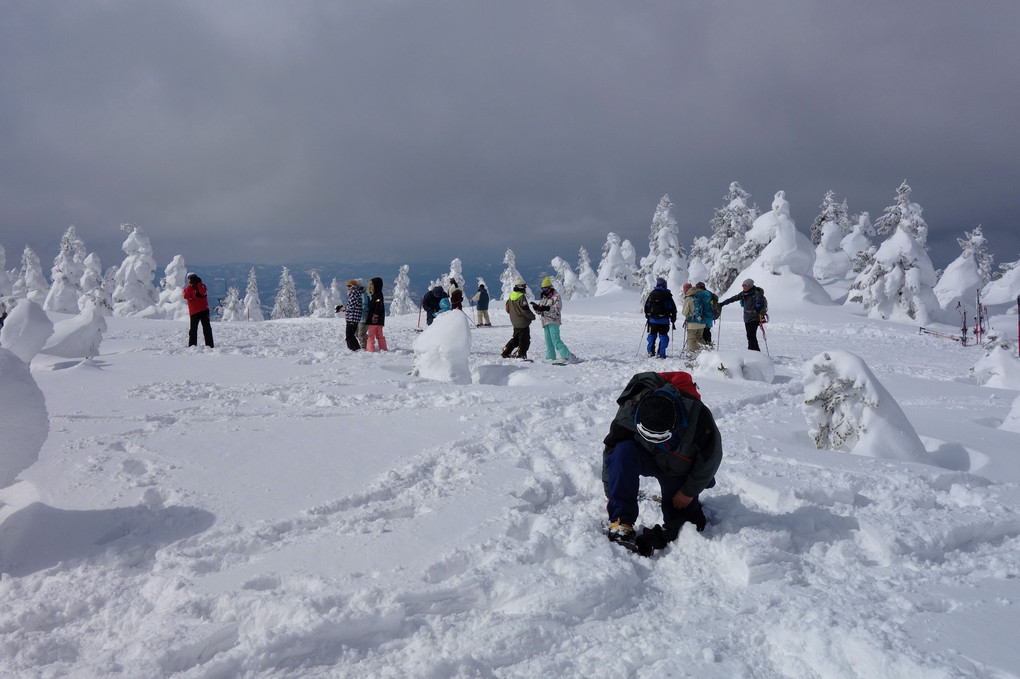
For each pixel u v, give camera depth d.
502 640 2.68
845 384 5.73
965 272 40.19
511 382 10.31
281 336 18.30
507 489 4.46
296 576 3.14
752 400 8.20
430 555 3.44
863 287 31.91
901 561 3.47
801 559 3.50
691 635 2.77
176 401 7.51
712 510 4.10
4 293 42.66
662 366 11.66
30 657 2.60
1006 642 2.48
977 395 9.91
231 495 4.32
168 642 2.59
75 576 3.25
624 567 3.26
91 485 4.44
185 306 42.12
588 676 2.52
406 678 2.44
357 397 7.75
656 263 38.69
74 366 10.09
